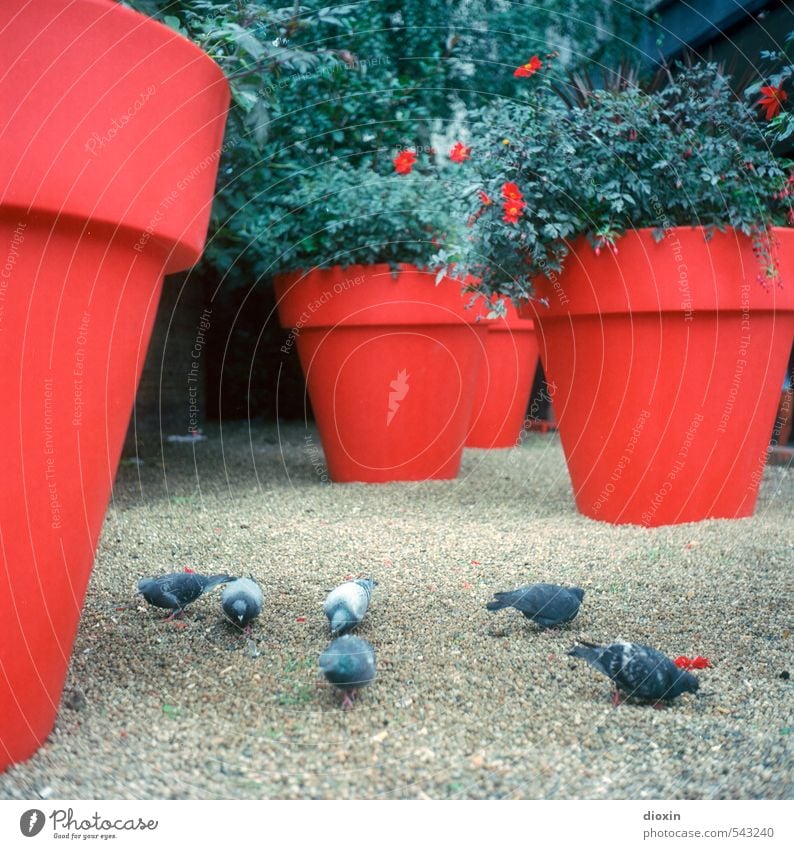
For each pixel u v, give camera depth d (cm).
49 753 170
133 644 235
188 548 351
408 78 536
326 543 361
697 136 355
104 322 157
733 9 547
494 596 252
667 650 237
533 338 695
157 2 257
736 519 396
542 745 180
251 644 237
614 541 361
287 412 935
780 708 198
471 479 529
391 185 485
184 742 177
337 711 194
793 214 363
